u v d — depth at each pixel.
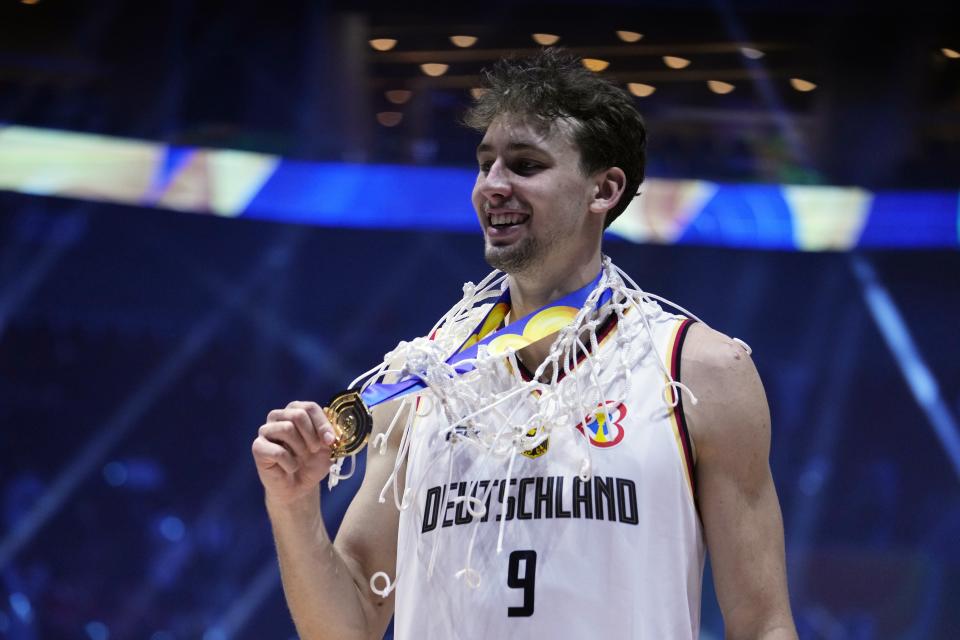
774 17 17.11
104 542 23.30
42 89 19.77
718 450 3.71
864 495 25.02
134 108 20.08
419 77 18.97
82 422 23.64
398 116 19.92
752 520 3.72
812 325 24.34
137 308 23.72
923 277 23.14
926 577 24.44
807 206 21.72
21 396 23.30
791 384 25.05
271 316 24.12
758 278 23.77
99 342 23.72
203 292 23.86
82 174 21.11
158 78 19.47
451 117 19.92
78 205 22.23
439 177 21.58
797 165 20.58
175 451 23.94
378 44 18.39
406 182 21.58
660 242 22.81
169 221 22.86
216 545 23.73
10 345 23.23
